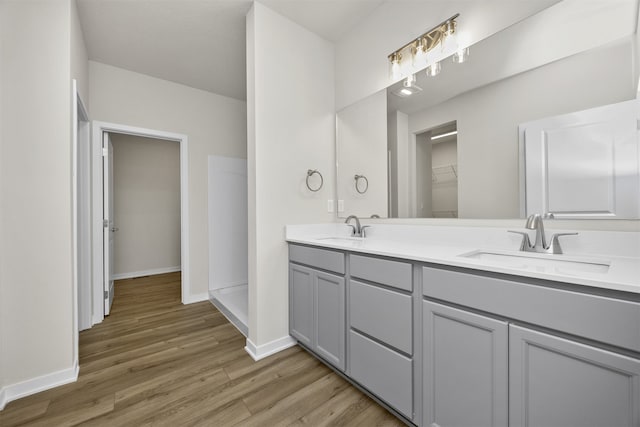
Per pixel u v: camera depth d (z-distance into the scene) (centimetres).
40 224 149
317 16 201
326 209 226
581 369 75
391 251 128
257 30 183
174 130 297
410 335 118
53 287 152
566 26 120
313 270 176
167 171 451
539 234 122
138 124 275
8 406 136
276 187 194
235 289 338
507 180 138
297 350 194
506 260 119
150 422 126
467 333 100
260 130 185
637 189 103
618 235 106
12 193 143
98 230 248
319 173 218
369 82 206
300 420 127
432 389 111
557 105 122
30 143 147
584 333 74
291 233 199
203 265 316
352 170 219
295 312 193
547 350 81
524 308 85
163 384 154
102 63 257
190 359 181
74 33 173
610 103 109
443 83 164
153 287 362
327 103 229
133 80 273
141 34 216
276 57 194
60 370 153
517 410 87
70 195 157
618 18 107
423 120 174
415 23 177
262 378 159
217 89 316
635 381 67
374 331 135
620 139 107
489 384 94
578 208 116
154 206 438
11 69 144
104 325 238
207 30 212
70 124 158
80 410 134
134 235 420
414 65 178
